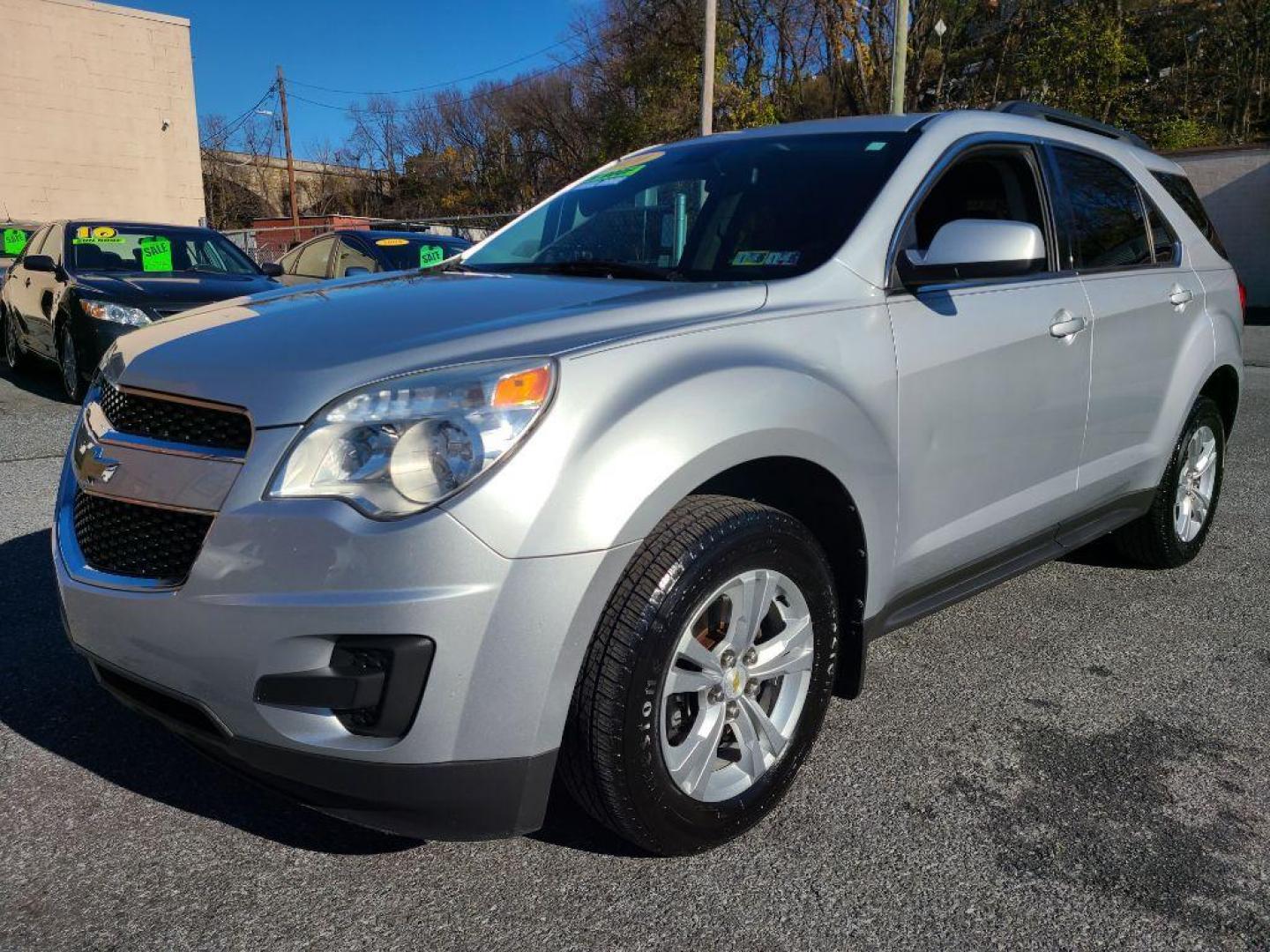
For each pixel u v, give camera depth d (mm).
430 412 1945
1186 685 3301
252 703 1975
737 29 29953
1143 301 3676
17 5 21016
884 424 2588
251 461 1993
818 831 2441
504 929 2076
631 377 2104
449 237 11070
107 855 2307
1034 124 3518
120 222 9195
